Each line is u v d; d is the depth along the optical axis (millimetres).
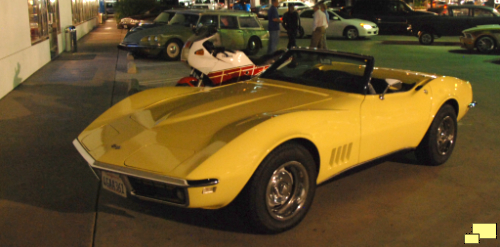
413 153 5297
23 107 7203
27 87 8820
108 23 32125
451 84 4824
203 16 13656
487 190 4273
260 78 4691
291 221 3348
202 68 5809
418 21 18391
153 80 9758
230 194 2924
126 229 3400
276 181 3193
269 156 3045
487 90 9047
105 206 3783
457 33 18234
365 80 4039
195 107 3781
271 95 4043
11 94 8156
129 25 24938
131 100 4289
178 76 10312
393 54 14984
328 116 3510
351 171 3893
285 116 3266
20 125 6168
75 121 6430
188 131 3314
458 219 3689
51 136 5711
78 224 3463
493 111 7395
